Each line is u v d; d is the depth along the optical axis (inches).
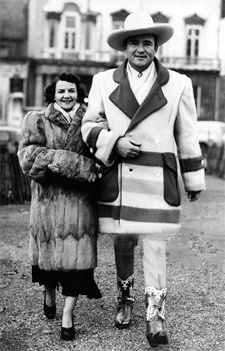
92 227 140.3
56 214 138.3
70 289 138.2
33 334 144.3
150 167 137.8
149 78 141.6
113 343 137.6
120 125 139.3
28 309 163.8
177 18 1015.0
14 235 278.8
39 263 140.6
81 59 1038.4
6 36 1021.2
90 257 138.6
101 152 136.8
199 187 142.1
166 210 137.6
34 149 138.3
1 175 390.9
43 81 1036.5
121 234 142.9
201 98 991.0
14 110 1029.2
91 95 144.7
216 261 210.2
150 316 134.3
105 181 140.9
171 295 176.9
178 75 143.4
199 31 1018.1
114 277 196.7
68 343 137.9
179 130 141.8
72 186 138.6
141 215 137.3
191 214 343.6
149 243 137.0
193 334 144.3
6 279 196.1
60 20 1028.5
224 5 1014.4
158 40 144.6
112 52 1039.6
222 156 660.1
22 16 1021.2
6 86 1027.3
